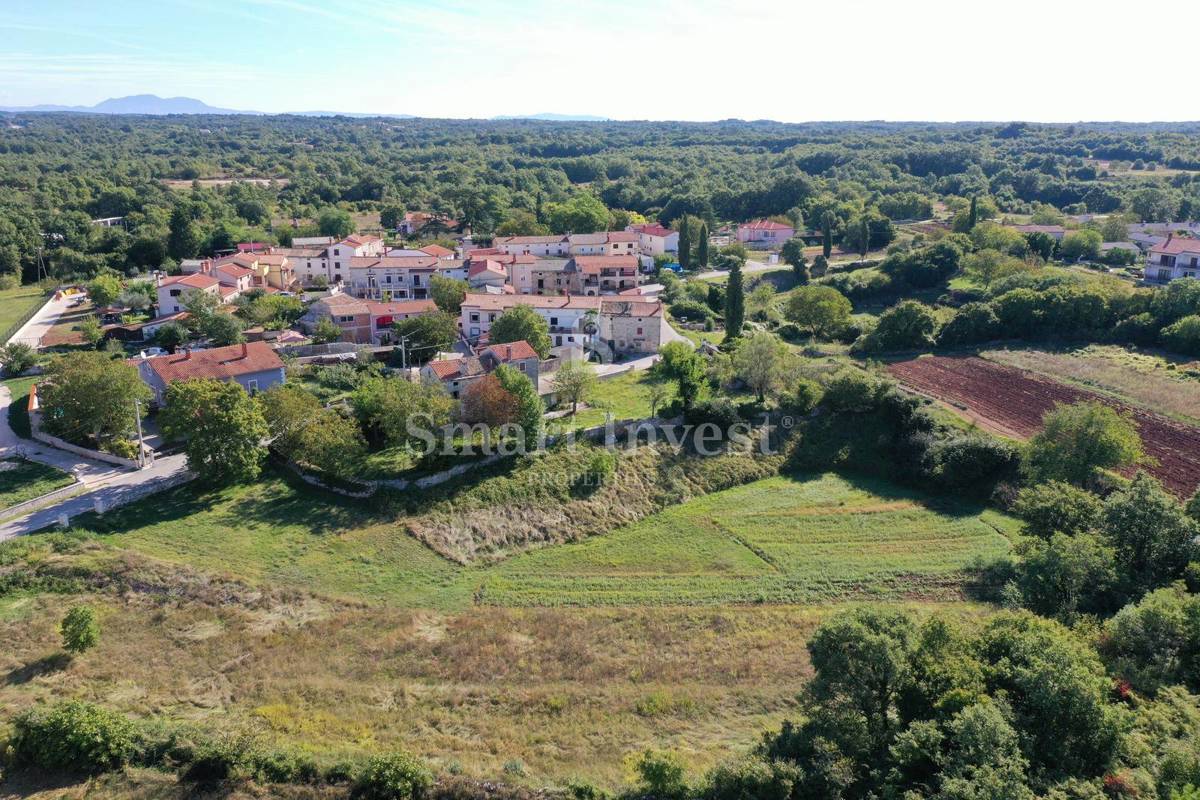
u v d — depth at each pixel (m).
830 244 162.00
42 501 54.97
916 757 30.88
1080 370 96.81
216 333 92.81
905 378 97.12
